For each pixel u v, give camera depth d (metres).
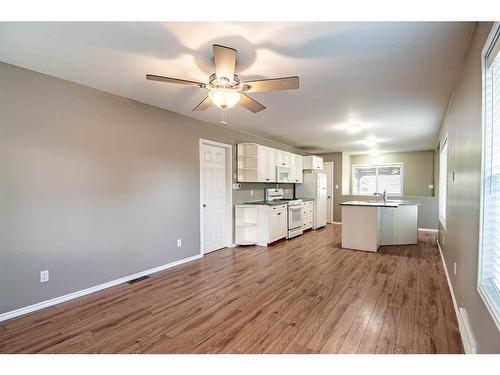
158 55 2.19
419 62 2.28
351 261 4.08
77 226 2.80
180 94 3.14
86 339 2.03
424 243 5.33
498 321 1.19
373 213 4.66
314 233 6.54
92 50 2.12
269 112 3.84
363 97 3.17
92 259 2.93
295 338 2.03
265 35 1.89
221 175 4.91
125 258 3.25
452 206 2.95
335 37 1.91
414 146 6.89
